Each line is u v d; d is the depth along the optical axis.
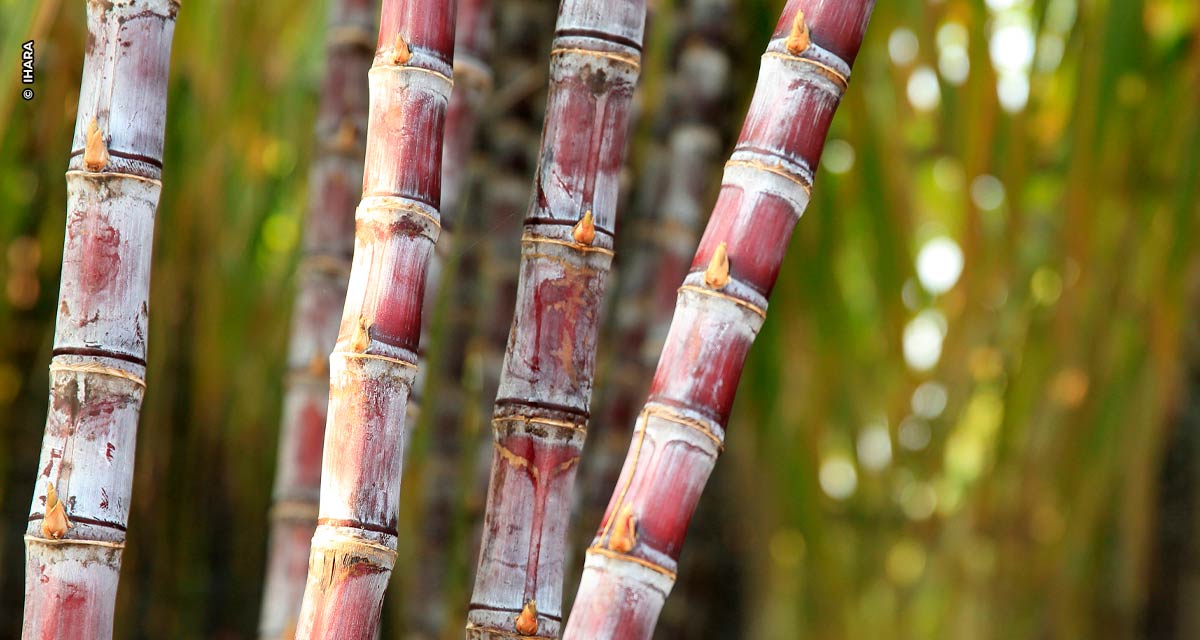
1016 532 3.11
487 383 1.85
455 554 2.25
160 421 2.77
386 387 1.25
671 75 2.04
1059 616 3.03
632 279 2.04
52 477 1.27
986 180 2.93
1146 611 2.98
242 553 3.04
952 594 3.40
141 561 2.86
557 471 1.31
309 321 1.60
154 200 1.30
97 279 1.28
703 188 1.96
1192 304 2.67
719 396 1.23
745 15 2.18
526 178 1.87
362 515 1.24
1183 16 2.61
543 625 1.30
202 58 2.34
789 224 1.24
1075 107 2.27
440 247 1.47
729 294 1.23
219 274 2.76
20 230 2.73
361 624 1.24
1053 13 2.68
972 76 2.35
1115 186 2.50
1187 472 2.95
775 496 2.88
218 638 3.00
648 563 1.21
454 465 2.07
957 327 2.72
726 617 2.88
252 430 3.02
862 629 3.78
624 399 2.00
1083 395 2.75
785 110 1.25
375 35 1.75
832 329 2.70
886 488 3.59
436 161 1.27
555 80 1.31
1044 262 2.96
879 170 2.57
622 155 1.32
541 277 1.31
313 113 2.80
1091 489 2.83
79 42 2.24
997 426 3.10
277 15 2.41
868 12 1.26
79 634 1.26
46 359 2.87
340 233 1.61
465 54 1.48
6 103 1.65
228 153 2.62
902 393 2.86
